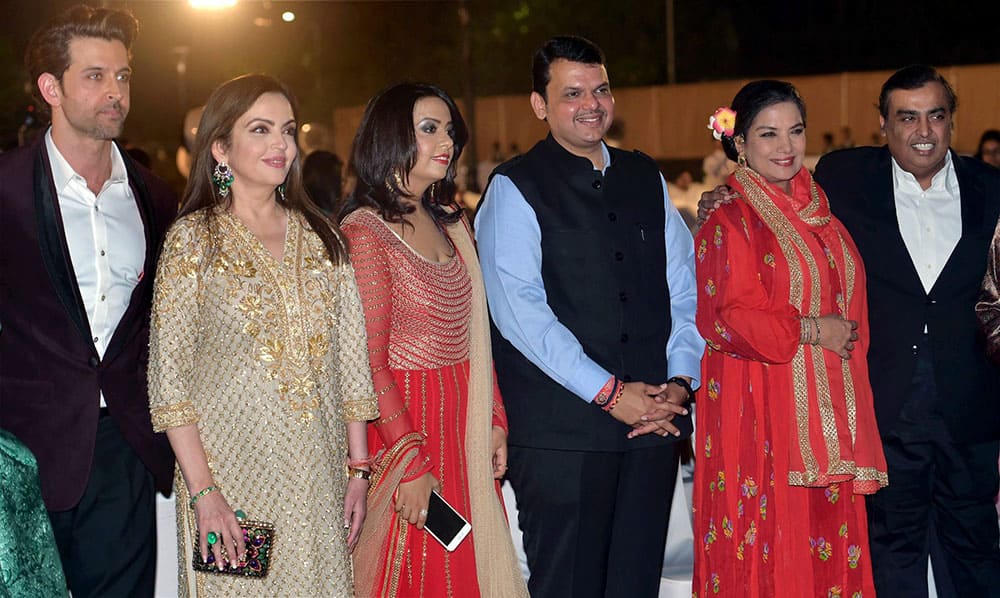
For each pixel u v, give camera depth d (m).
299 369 3.04
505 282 3.58
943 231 3.90
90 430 3.34
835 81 22.23
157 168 14.70
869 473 3.65
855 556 3.73
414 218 3.50
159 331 2.95
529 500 3.70
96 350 3.34
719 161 15.34
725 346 3.67
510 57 27.78
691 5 29.14
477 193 16.59
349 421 3.22
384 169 3.42
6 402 3.30
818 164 4.11
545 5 27.75
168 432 2.97
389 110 3.42
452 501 3.48
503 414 3.64
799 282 3.65
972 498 3.93
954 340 3.85
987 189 3.91
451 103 3.51
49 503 3.31
